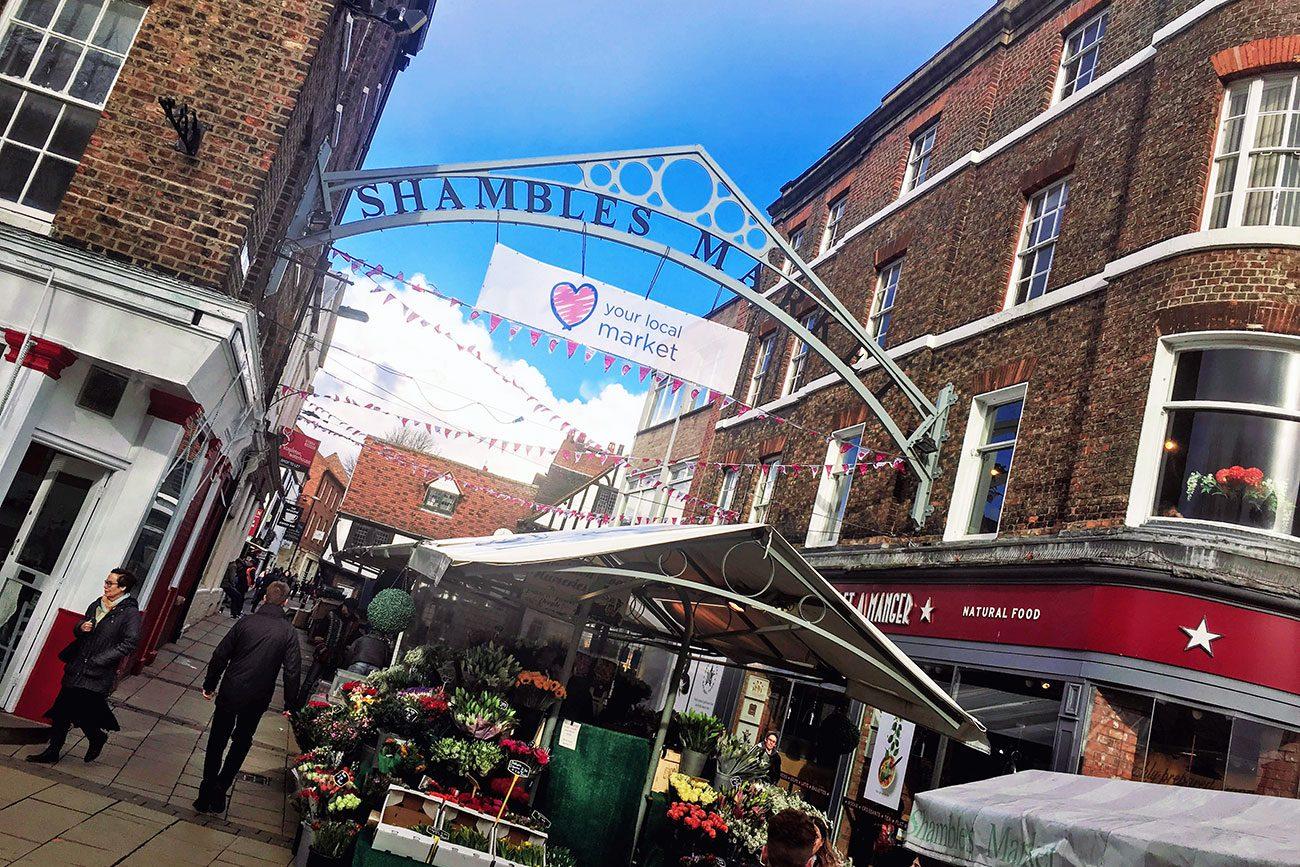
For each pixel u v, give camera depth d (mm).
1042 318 11781
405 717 6320
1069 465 10516
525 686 6570
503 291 11953
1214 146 10180
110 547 8586
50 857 4898
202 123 8703
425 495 34281
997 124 14531
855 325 12844
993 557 10656
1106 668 8789
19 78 8656
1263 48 10000
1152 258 10125
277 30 8969
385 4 9625
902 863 9984
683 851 6148
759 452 18594
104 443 8586
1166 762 8453
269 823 7258
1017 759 9461
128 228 8438
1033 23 14508
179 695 11844
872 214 17453
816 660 7168
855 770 11953
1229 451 9141
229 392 10047
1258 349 9219
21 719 7816
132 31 8953
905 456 12609
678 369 12531
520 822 5824
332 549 32375
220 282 8547
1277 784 7992
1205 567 8539
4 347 7930
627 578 6258
